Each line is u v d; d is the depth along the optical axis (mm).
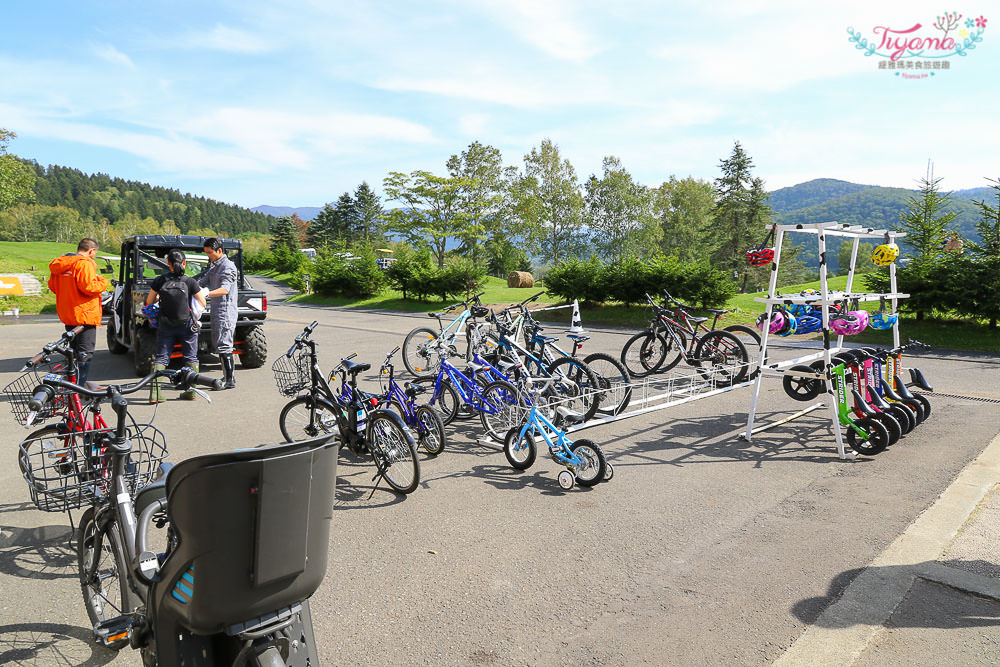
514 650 2826
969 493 4551
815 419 6863
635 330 16203
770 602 3195
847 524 4113
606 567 3605
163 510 2475
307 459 1851
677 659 2742
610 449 5852
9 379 8977
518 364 6551
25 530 4152
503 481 5074
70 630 3018
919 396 6426
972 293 12734
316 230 102625
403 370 10016
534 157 58844
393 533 4094
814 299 5887
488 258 59312
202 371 10109
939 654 2740
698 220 65938
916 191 19578
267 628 1907
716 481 4992
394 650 2830
